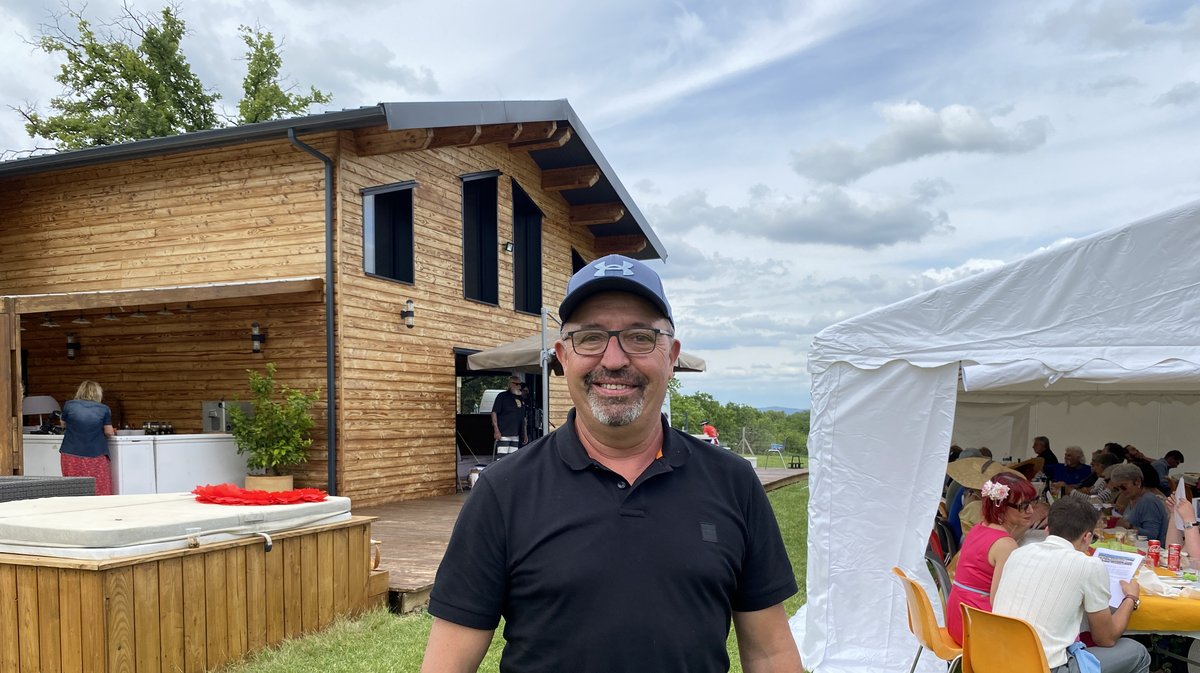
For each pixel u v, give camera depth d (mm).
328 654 4527
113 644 3697
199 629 4160
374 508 10023
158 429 9828
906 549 4859
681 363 12172
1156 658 4656
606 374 1508
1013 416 11836
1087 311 4422
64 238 11086
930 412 4793
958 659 3828
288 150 9961
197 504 4812
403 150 10203
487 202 13484
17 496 5816
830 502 4988
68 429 8102
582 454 1493
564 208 15891
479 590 1460
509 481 1499
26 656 3820
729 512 1504
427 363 11508
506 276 13789
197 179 10398
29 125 21469
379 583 5602
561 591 1384
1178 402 10789
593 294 1537
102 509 4492
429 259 11617
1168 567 4418
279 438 9391
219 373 10383
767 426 31844
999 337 4605
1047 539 3662
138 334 10836
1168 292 4277
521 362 11133
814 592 5027
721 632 1451
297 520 4914
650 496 1463
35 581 3814
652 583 1387
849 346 4938
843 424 4977
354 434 9969
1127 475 6055
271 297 9938
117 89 21734
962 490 6387
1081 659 3379
